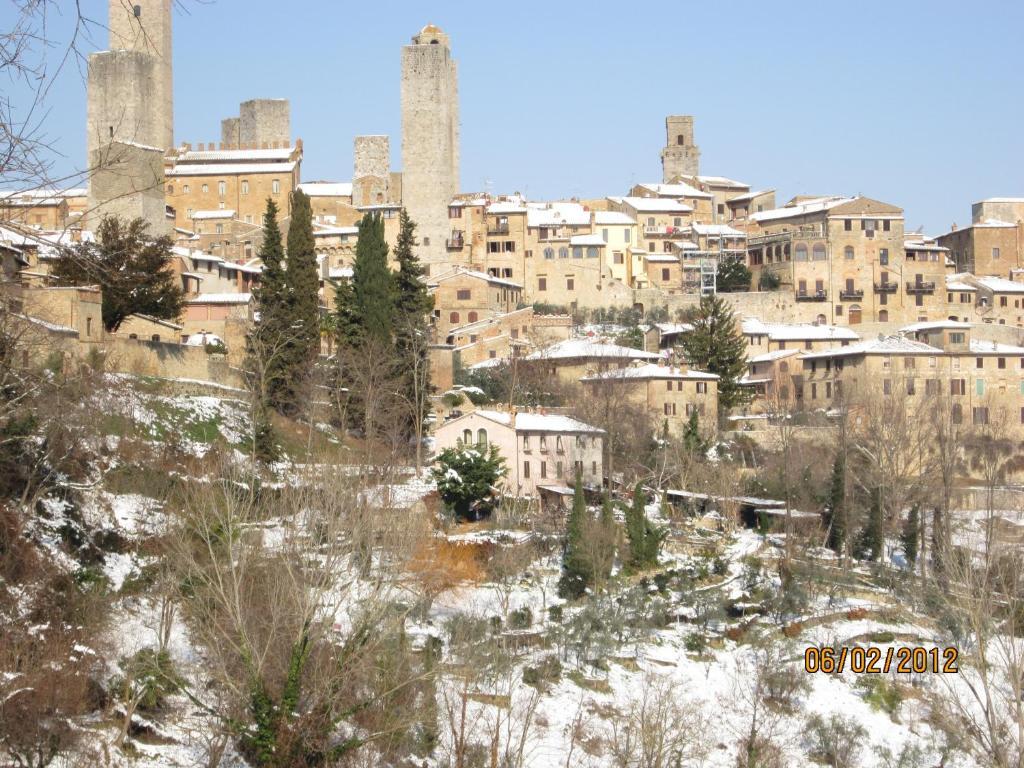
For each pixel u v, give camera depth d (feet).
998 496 474.49
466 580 344.28
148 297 396.37
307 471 296.71
